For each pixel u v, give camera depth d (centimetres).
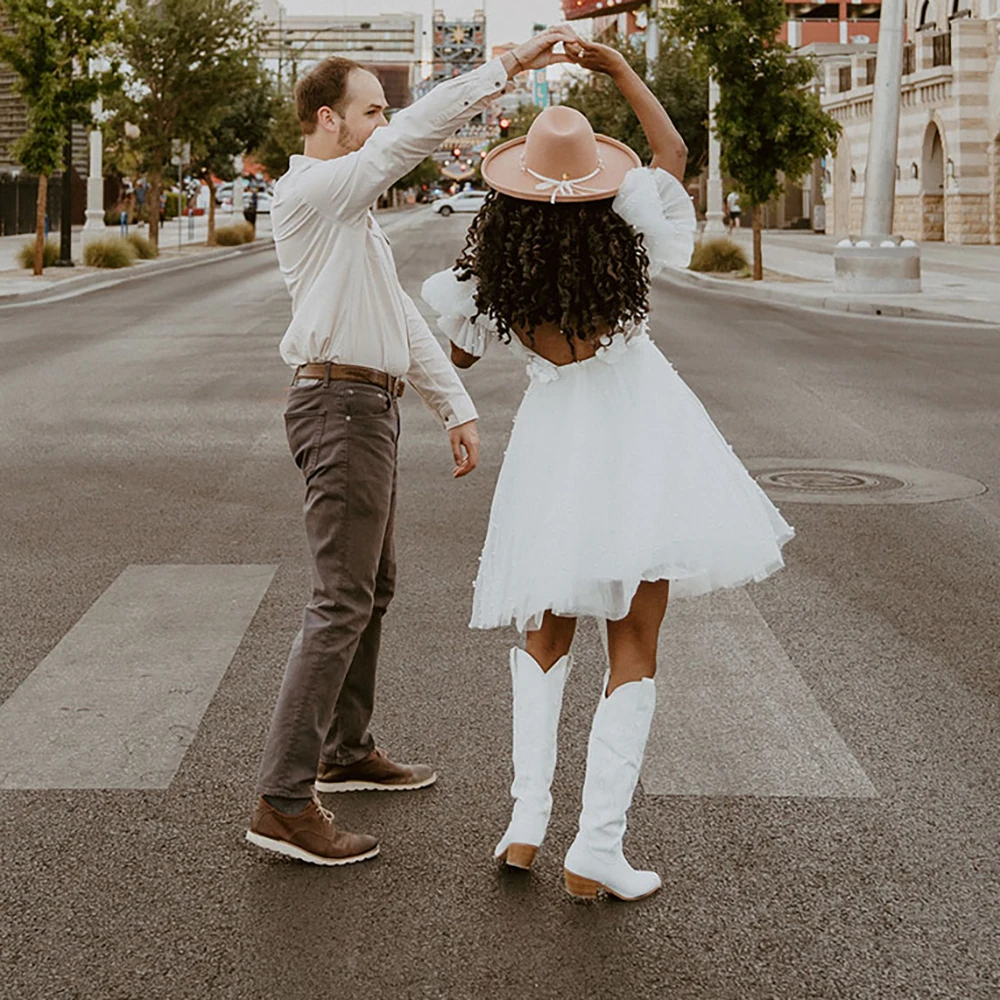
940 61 4928
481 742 461
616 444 358
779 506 833
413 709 492
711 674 529
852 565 696
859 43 7200
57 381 1401
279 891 355
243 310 2311
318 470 376
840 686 516
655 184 354
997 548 733
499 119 4053
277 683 520
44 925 337
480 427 1106
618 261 349
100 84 3042
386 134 358
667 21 2991
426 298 371
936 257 3881
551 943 329
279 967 317
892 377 1431
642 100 364
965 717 484
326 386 377
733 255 3378
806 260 3838
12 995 305
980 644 568
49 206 5722
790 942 330
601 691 511
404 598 635
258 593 642
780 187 3025
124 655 552
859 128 5600
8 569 685
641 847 382
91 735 466
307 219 371
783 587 655
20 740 462
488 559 374
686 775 432
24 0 2919
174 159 4747
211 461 971
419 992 307
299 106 382
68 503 835
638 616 361
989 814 404
